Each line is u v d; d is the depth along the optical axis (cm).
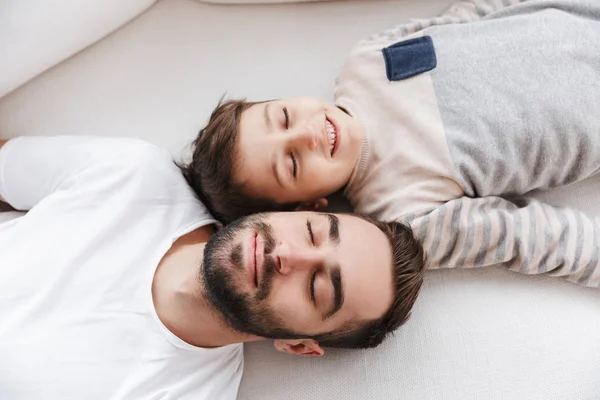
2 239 82
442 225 89
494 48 92
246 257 76
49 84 106
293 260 76
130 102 106
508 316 91
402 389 89
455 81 92
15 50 92
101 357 79
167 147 105
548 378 87
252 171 92
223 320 81
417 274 85
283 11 110
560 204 97
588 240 88
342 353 92
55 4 91
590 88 88
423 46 94
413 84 94
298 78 107
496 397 87
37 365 76
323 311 79
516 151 89
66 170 91
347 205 103
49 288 80
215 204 98
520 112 88
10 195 96
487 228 88
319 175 90
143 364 82
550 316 91
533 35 91
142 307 83
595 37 89
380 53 97
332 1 110
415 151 92
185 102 107
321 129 90
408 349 90
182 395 84
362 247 81
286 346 87
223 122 93
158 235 89
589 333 89
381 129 96
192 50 109
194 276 83
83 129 105
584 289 92
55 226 85
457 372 89
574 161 91
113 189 88
